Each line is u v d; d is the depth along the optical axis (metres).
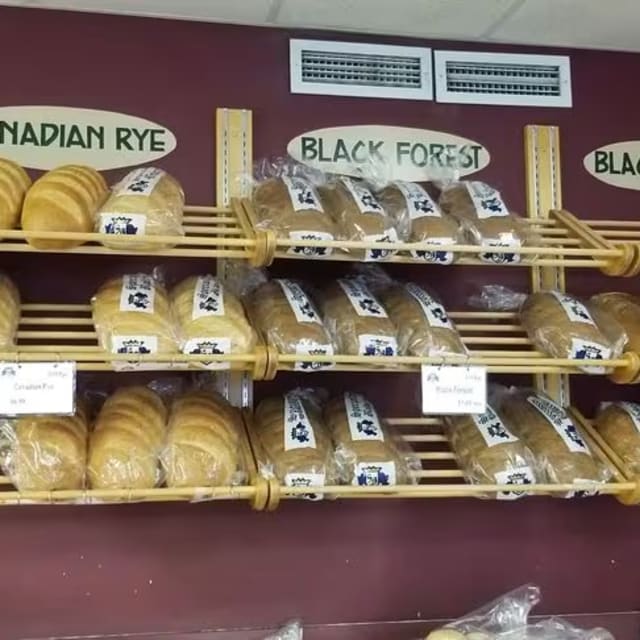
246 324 1.58
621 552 1.99
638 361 1.69
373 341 1.61
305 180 1.80
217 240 1.56
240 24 1.92
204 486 1.52
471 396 1.63
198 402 1.63
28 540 1.75
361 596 1.88
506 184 2.01
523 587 1.85
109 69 1.86
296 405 1.72
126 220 1.51
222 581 1.82
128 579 1.79
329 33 1.96
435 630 1.73
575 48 2.06
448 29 1.95
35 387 1.47
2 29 1.82
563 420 1.76
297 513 1.86
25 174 1.63
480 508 1.94
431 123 1.99
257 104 1.92
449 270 1.97
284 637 1.70
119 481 1.49
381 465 1.61
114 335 1.51
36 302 1.78
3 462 1.51
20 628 1.74
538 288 1.99
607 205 2.05
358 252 1.65
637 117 2.06
